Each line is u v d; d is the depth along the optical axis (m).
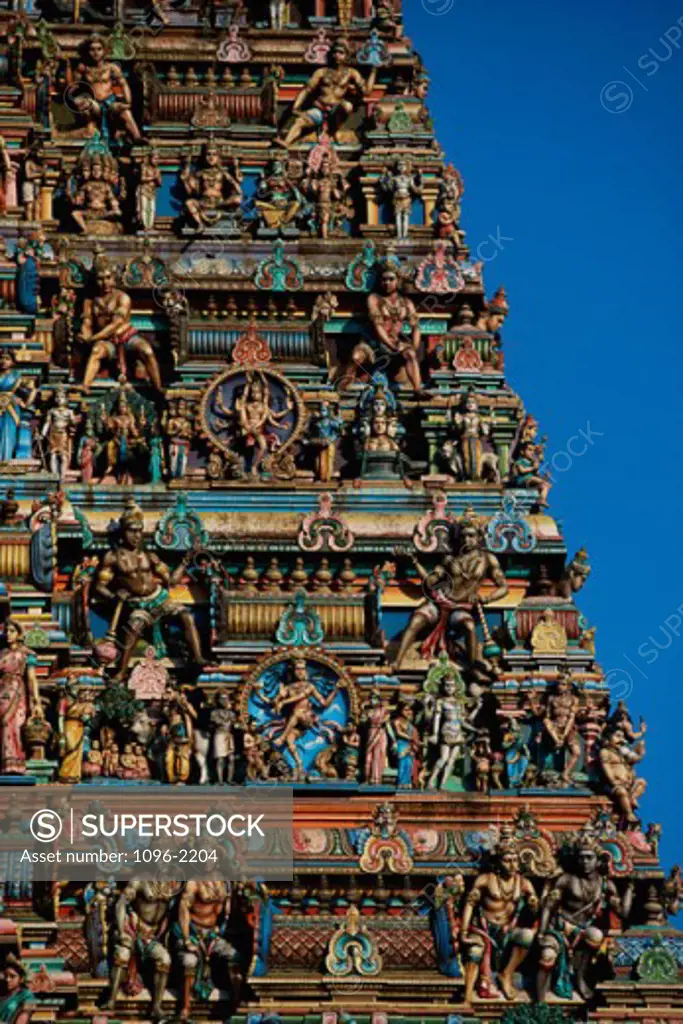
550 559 48.50
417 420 50.41
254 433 49.53
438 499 48.78
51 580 46.78
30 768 45.25
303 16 54.66
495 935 45.44
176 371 50.16
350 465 49.91
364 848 45.56
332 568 48.28
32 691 45.69
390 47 54.06
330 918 45.25
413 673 47.72
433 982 44.53
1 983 43.66
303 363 50.47
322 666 47.03
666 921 45.81
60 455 49.16
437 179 52.69
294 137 53.12
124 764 46.12
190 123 52.91
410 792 46.22
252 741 46.31
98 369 50.41
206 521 48.31
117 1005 44.53
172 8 54.44
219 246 51.66
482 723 47.44
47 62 53.03
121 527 47.88
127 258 51.41
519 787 46.56
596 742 47.06
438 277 51.38
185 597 47.94
